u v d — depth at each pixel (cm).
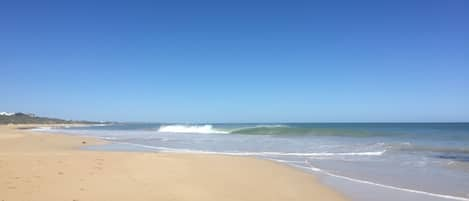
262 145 2533
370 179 1179
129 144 2681
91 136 3928
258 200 873
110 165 1255
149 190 901
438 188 1041
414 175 1251
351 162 1591
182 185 979
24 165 1195
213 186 994
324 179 1173
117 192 865
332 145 2441
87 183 945
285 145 2502
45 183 927
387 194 967
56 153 1670
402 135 3475
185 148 2331
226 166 1371
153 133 4838
